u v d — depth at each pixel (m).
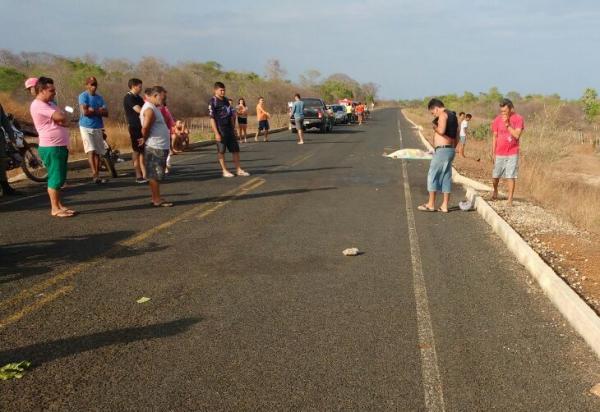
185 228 7.04
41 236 6.57
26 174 10.34
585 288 4.97
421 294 4.79
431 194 8.24
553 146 16.33
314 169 12.88
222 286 4.95
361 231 6.99
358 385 3.31
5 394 3.18
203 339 3.90
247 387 3.28
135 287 4.90
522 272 5.41
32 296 4.67
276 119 36.81
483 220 7.72
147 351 3.72
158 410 3.04
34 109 7.30
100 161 11.95
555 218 7.97
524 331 4.08
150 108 7.99
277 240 6.50
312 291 4.84
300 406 3.09
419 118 49.72
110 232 6.79
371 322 4.20
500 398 3.19
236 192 9.66
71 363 3.55
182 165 13.55
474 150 20.62
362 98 132.75
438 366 3.55
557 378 3.42
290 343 3.85
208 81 53.19
